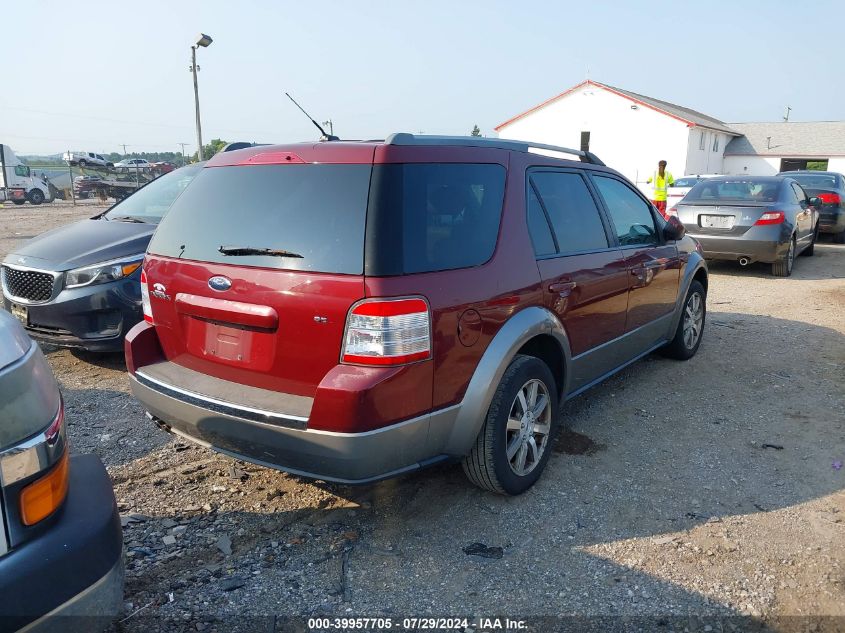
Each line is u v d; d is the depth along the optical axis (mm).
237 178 3225
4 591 1782
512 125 42625
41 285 5387
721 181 10875
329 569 2941
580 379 4148
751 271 11273
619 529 3252
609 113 39375
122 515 3367
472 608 2688
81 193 32906
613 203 4613
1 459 1800
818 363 5922
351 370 2699
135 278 5406
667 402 4977
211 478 3783
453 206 3070
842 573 2908
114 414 4695
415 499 3551
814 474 3836
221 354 3125
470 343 3037
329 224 2812
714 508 3455
